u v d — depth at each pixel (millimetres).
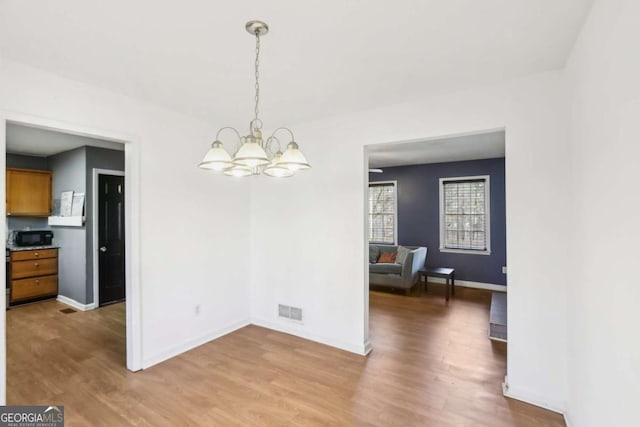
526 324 2379
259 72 2312
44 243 5172
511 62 2168
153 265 2990
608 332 1438
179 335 3211
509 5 1575
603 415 1502
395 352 3230
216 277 3592
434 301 5105
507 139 2443
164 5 1556
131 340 2852
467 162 6254
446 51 2023
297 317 3643
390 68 2256
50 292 5094
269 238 3855
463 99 2643
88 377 2740
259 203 3941
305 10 1604
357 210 3225
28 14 1619
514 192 2412
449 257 6422
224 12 1616
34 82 2234
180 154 3217
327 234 3418
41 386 2596
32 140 4312
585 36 1719
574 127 2008
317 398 2441
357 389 2561
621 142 1283
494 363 2980
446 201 6516
